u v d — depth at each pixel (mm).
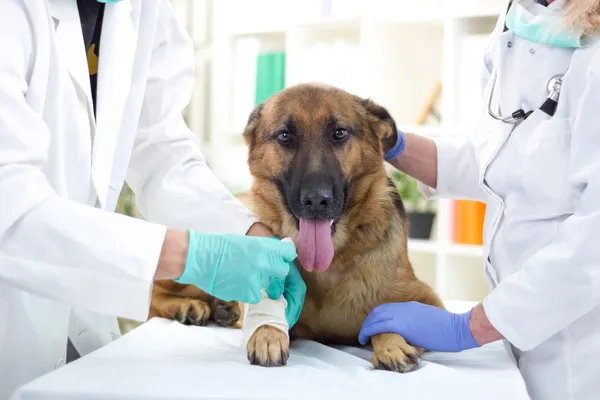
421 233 3678
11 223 1164
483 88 1832
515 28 1517
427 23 3635
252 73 4043
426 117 3684
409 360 1341
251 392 1118
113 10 1552
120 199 3281
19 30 1290
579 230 1252
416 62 3842
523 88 1507
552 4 1476
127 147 1629
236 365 1302
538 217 1436
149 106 1794
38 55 1316
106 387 1135
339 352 1492
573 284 1262
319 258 1558
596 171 1266
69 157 1420
